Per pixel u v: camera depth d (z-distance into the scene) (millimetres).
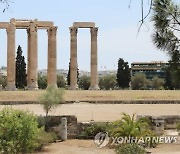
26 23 95000
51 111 48812
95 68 96938
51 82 96000
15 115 28266
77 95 70625
